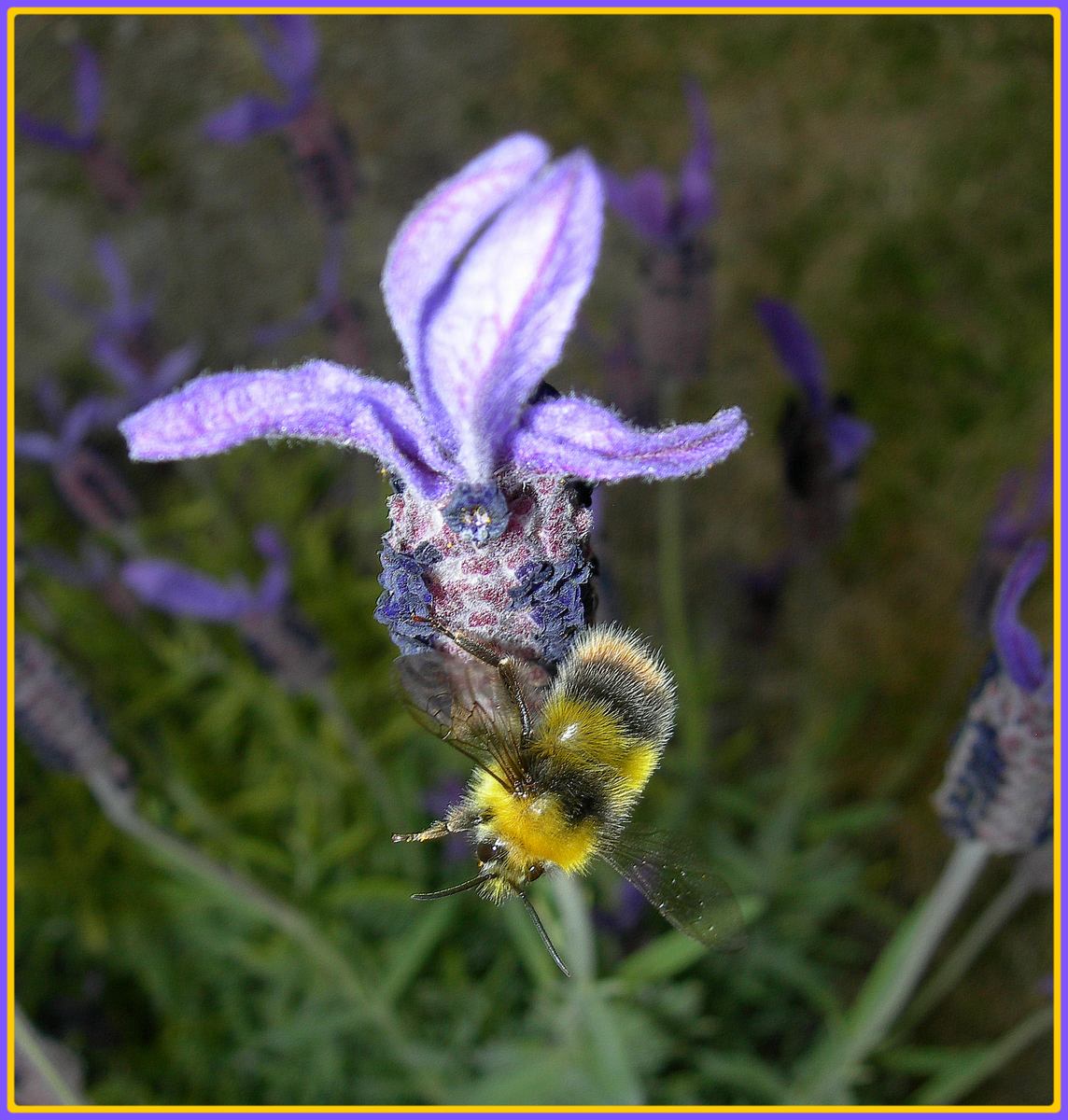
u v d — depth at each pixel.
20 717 0.07
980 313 0.15
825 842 0.11
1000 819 0.06
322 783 0.11
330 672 0.09
